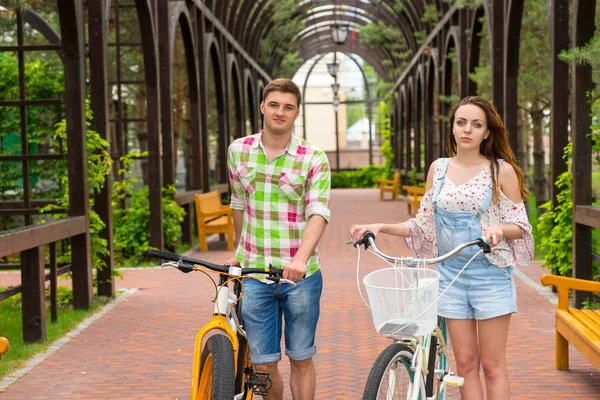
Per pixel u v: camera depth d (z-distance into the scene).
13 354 5.50
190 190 14.10
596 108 7.46
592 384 4.61
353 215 18.20
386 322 2.70
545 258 7.77
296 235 3.46
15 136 9.80
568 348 5.02
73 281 7.12
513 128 9.35
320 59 40.22
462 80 12.95
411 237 3.35
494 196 3.27
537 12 9.57
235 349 2.96
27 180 7.39
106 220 7.79
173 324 6.57
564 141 7.50
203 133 14.47
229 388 2.71
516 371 4.92
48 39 11.55
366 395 2.70
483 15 11.72
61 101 7.01
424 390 3.07
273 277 3.00
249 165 3.44
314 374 3.61
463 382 3.20
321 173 3.40
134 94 15.23
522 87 10.59
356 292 7.96
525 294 7.63
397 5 21.09
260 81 24.33
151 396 4.54
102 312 7.14
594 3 6.58
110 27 12.86
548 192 15.55
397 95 30.06
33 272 5.86
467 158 3.33
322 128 41.84
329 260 10.67
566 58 5.55
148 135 10.66
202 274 9.44
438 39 16.14
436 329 3.26
